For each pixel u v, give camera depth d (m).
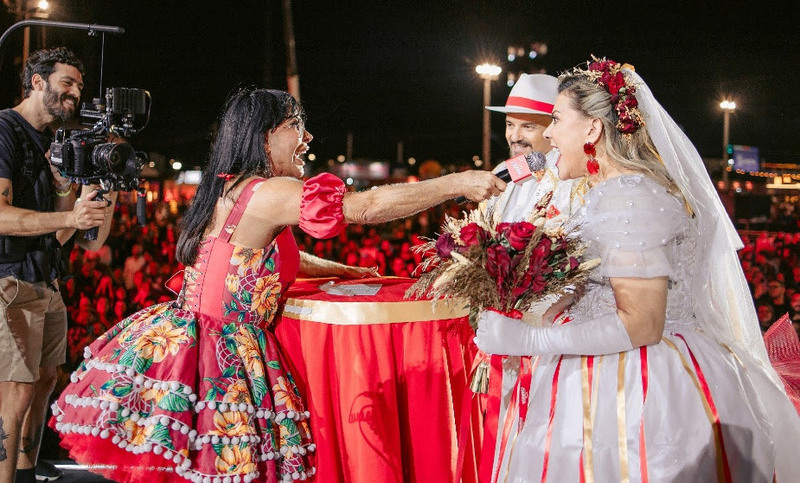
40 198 3.51
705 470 2.29
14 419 3.35
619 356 2.38
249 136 2.92
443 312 2.99
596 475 2.33
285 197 2.80
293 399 2.87
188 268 2.97
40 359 3.54
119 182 3.15
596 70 2.48
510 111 3.48
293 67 10.95
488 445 2.89
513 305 2.49
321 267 3.60
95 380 2.73
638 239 2.26
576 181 3.18
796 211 20.36
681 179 2.47
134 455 2.80
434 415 2.96
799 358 3.11
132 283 9.88
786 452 2.55
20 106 3.54
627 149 2.42
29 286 3.37
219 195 2.90
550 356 2.60
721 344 2.52
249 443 2.68
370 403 2.87
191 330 2.81
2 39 3.58
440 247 2.49
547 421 2.47
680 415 2.31
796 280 11.30
